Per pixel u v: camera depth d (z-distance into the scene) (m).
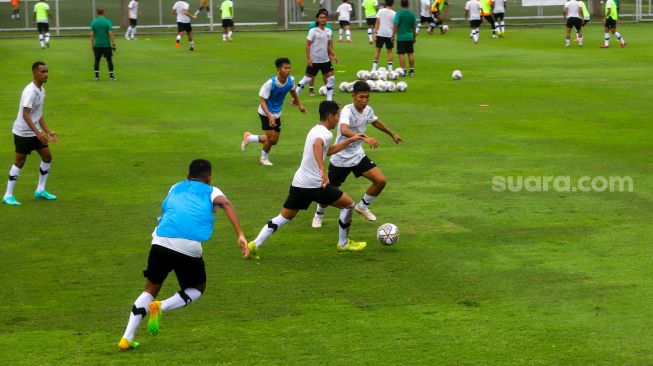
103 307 13.17
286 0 72.00
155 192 20.44
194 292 11.95
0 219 18.25
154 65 47.00
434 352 11.33
